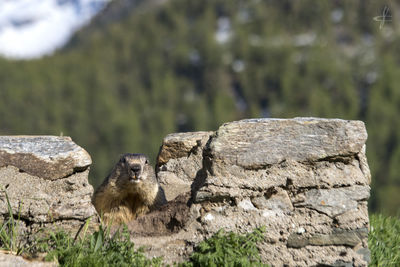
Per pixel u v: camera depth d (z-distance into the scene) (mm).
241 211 19547
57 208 18781
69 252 17688
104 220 23766
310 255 19109
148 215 20844
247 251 18562
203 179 20203
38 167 18953
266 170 19984
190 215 19625
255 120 20672
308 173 19891
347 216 19484
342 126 20172
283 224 19359
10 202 18594
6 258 17438
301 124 20375
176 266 18844
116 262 17812
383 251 22500
